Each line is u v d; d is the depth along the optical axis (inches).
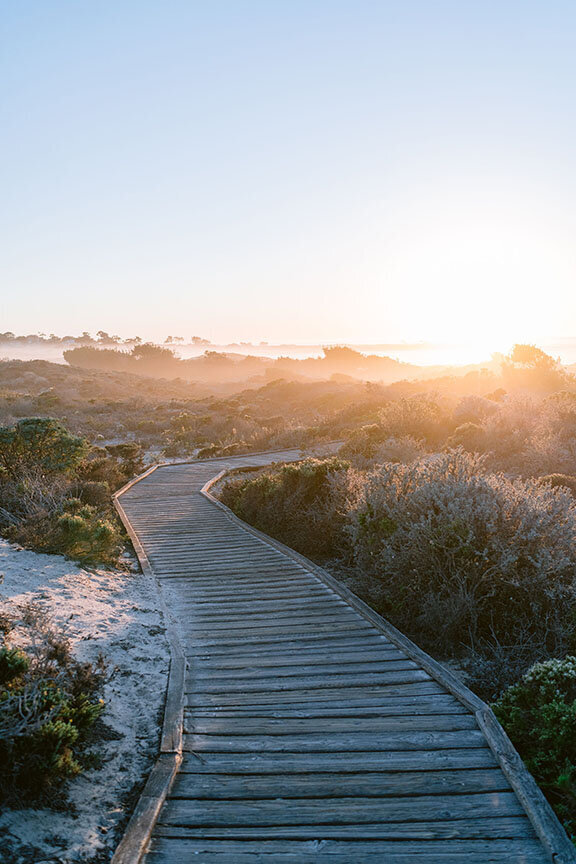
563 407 711.7
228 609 293.6
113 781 153.3
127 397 2420.0
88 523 377.7
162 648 241.6
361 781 151.4
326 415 1539.1
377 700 197.6
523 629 251.9
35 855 120.0
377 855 124.8
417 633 271.6
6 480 480.1
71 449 559.5
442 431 836.6
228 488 604.7
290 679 215.3
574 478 496.7
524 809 138.3
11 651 159.3
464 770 155.6
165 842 129.9
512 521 277.0
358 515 337.4
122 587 318.0
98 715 170.7
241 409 1883.6
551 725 161.5
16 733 136.6
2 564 313.7
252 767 158.9
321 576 340.2
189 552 406.6
